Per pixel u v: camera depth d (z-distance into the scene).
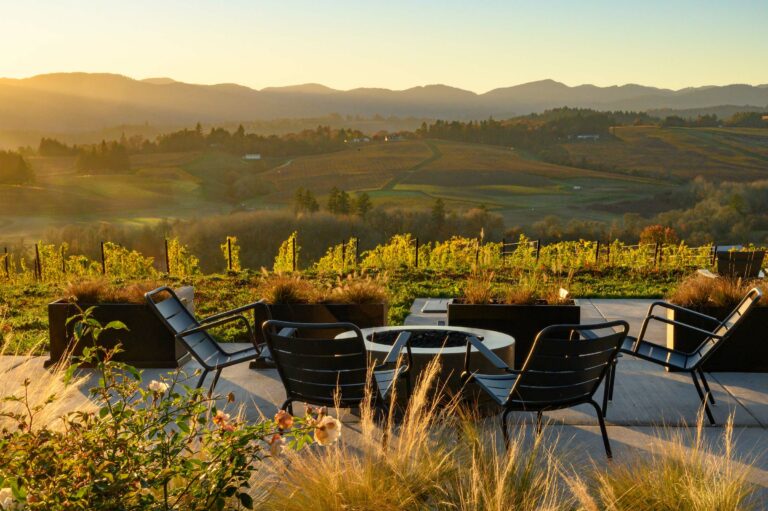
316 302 7.76
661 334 9.06
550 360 4.51
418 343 6.23
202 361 5.69
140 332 7.33
